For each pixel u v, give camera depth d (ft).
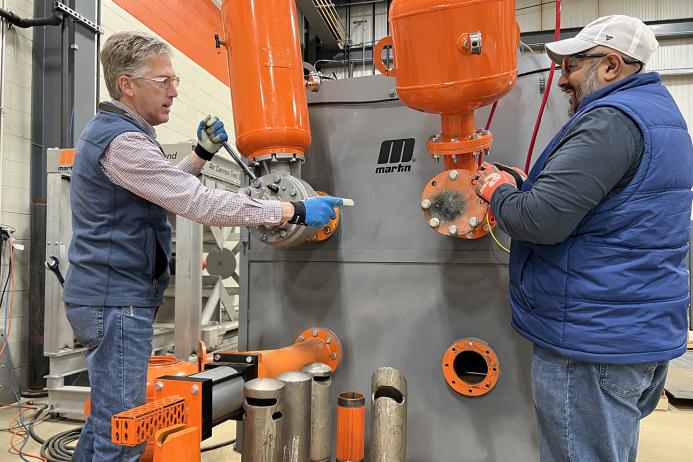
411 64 4.66
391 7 4.75
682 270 3.58
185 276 9.48
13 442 7.82
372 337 6.37
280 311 6.77
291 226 5.19
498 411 5.87
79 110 11.23
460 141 5.07
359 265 6.45
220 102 18.31
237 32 5.39
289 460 4.53
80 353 9.32
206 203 4.26
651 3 19.48
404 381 5.09
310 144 6.23
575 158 3.37
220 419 4.27
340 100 6.56
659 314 3.42
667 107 3.59
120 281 4.25
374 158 6.43
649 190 3.40
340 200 4.98
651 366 3.56
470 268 6.00
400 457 4.83
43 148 11.05
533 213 3.50
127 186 4.16
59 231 8.95
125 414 3.42
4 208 10.24
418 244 6.19
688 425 8.80
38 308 10.36
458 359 6.57
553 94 5.77
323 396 5.21
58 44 11.06
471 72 4.49
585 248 3.52
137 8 13.47
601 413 3.52
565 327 3.57
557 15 4.76
